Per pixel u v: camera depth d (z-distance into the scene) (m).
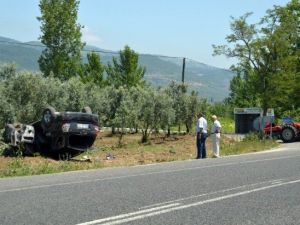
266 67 41.75
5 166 16.41
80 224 7.14
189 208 8.38
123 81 52.59
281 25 41.69
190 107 35.56
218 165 16.16
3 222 7.28
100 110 34.44
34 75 25.83
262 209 8.30
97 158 20.44
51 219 7.48
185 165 16.44
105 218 7.55
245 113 48.53
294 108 49.53
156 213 7.94
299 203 8.88
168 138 32.47
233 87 72.50
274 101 42.34
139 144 28.80
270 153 21.97
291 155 20.30
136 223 7.23
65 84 29.81
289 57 41.47
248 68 42.44
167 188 10.70
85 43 39.78
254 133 31.52
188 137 32.88
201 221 7.36
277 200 9.18
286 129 32.16
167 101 32.34
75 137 19.42
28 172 14.73
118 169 15.47
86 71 52.31
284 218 7.59
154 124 31.67
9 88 24.95
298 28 47.78
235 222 7.30
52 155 20.30
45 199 9.26
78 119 19.17
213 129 21.16
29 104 25.08
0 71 26.00
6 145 19.67
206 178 12.48
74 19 38.91
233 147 25.02
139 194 9.85
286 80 41.47
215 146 21.14
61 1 38.56
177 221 7.36
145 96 31.92
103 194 9.85
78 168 16.33
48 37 38.34
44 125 19.44
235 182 11.67
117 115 30.02
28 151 19.89
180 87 35.91
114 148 25.97
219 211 8.12
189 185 11.18
